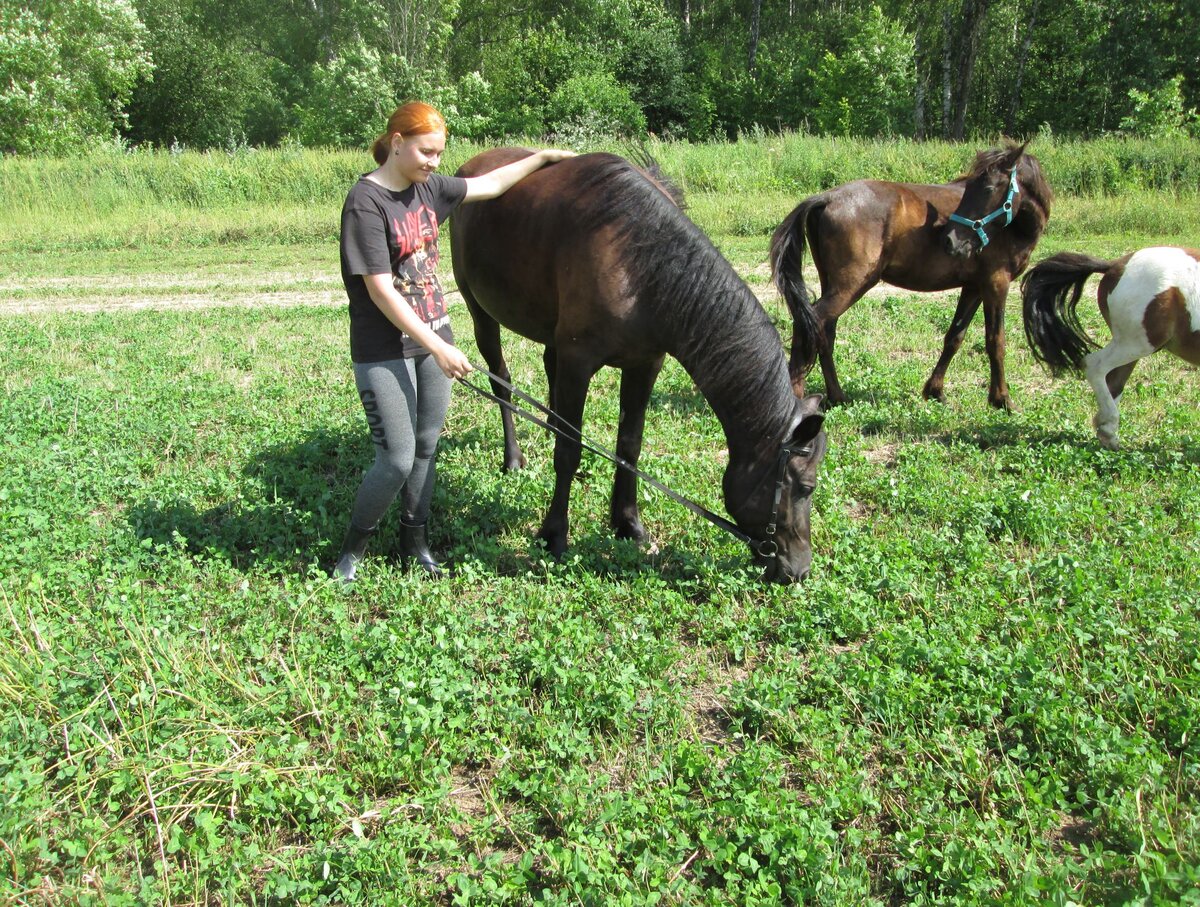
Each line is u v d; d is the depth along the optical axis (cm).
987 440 689
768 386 430
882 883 297
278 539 510
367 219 407
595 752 352
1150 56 3073
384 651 395
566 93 3262
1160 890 267
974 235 711
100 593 437
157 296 1314
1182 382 795
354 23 3778
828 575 475
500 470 625
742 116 3756
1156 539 500
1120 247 1455
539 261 484
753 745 339
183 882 286
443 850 300
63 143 2884
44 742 333
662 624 434
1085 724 342
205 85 3991
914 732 355
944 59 3225
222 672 374
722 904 278
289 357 912
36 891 274
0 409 687
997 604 441
